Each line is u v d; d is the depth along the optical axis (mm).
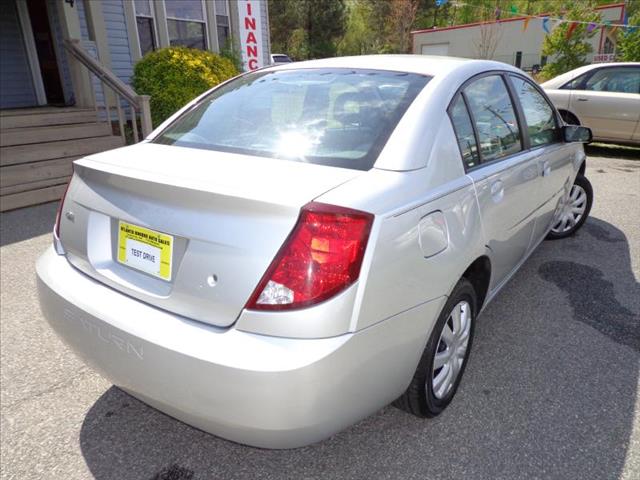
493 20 26297
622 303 3504
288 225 1556
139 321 1733
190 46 10648
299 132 2123
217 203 1643
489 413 2369
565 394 2514
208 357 1553
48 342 2967
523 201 2924
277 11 36531
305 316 1536
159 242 1780
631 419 2338
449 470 2043
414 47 29828
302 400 1534
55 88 9148
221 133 2299
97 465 2076
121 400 2475
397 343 1797
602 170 7969
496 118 2707
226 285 1602
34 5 8758
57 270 2105
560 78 9461
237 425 1584
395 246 1710
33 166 5828
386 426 2287
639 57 14578
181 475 2031
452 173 2127
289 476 2023
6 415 2350
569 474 2020
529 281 3848
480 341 3004
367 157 1907
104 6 8953
